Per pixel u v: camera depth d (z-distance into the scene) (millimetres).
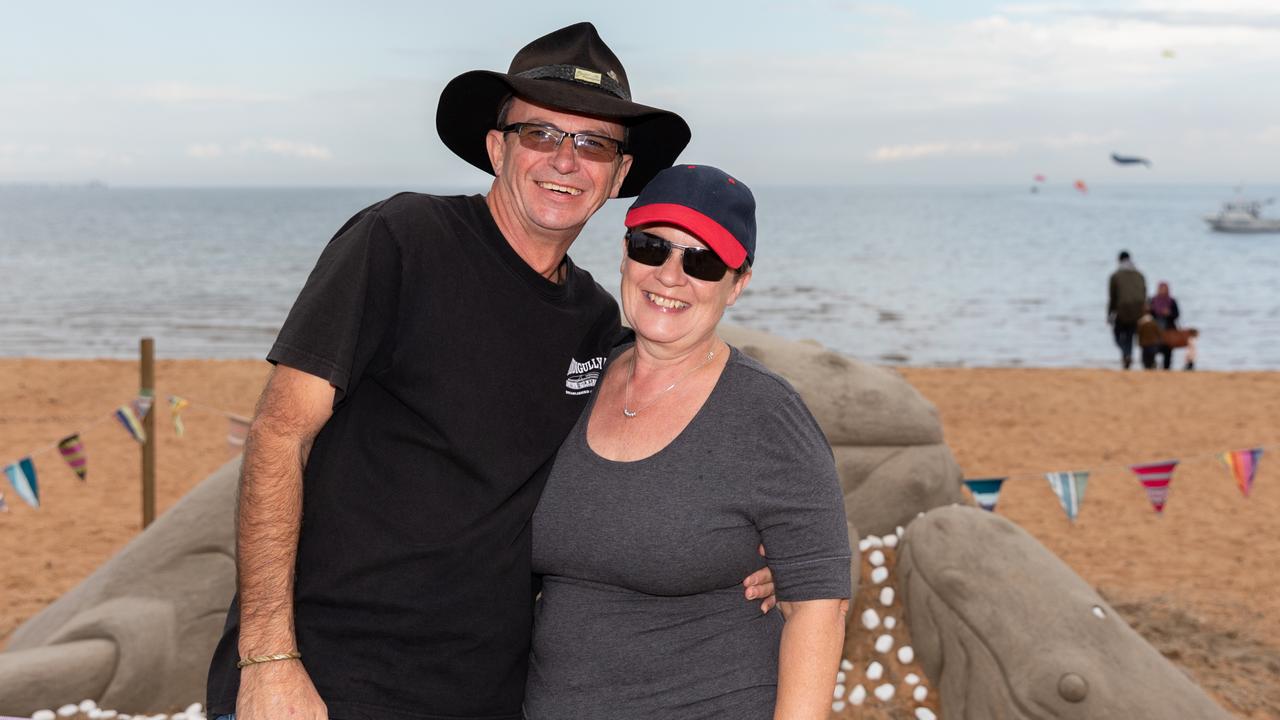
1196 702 3898
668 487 2137
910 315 33125
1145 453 11898
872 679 4480
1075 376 17422
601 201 2395
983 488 5383
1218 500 10086
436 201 2248
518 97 2379
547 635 2262
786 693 2115
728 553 2135
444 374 2123
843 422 5145
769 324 30594
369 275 2049
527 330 2217
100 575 4840
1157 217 178000
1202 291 45062
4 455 11492
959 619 4293
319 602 2127
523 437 2201
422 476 2133
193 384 15555
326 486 2158
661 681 2166
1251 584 7520
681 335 2197
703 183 2193
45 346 24422
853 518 5082
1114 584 7547
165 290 40031
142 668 4395
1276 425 13391
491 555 2158
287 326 2002
